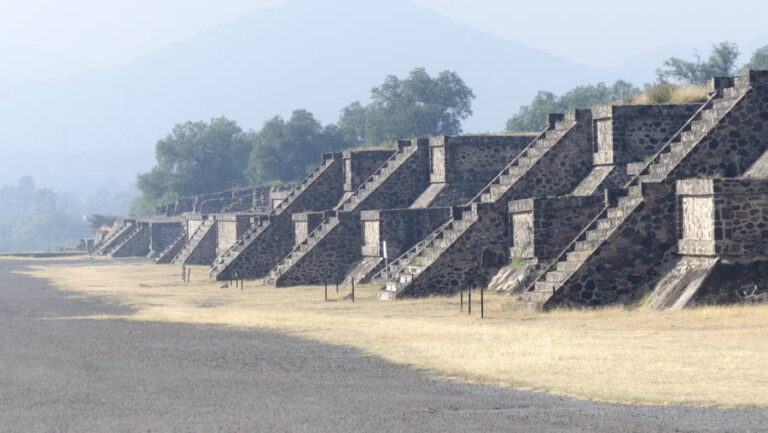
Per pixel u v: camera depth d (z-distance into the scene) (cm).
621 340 11319
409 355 10556
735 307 13625
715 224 14362
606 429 6550
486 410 7288
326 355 10700
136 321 15300
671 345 10725
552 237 18700
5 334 13125
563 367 9400
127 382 8669
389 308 17262
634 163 19875
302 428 6506
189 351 11112
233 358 10469
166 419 6844
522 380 8756
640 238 15450
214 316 15950
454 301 17862
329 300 19675
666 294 14638
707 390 8056
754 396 7769
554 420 6869
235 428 6506
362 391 8200
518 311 15462
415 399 7775
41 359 10344
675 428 6594
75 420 6819
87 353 10906
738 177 15412
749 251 14338
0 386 8406
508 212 19612
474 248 19562
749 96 16362
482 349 10806
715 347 10481
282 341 12119
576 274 15312
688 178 16062
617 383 8475
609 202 16975
